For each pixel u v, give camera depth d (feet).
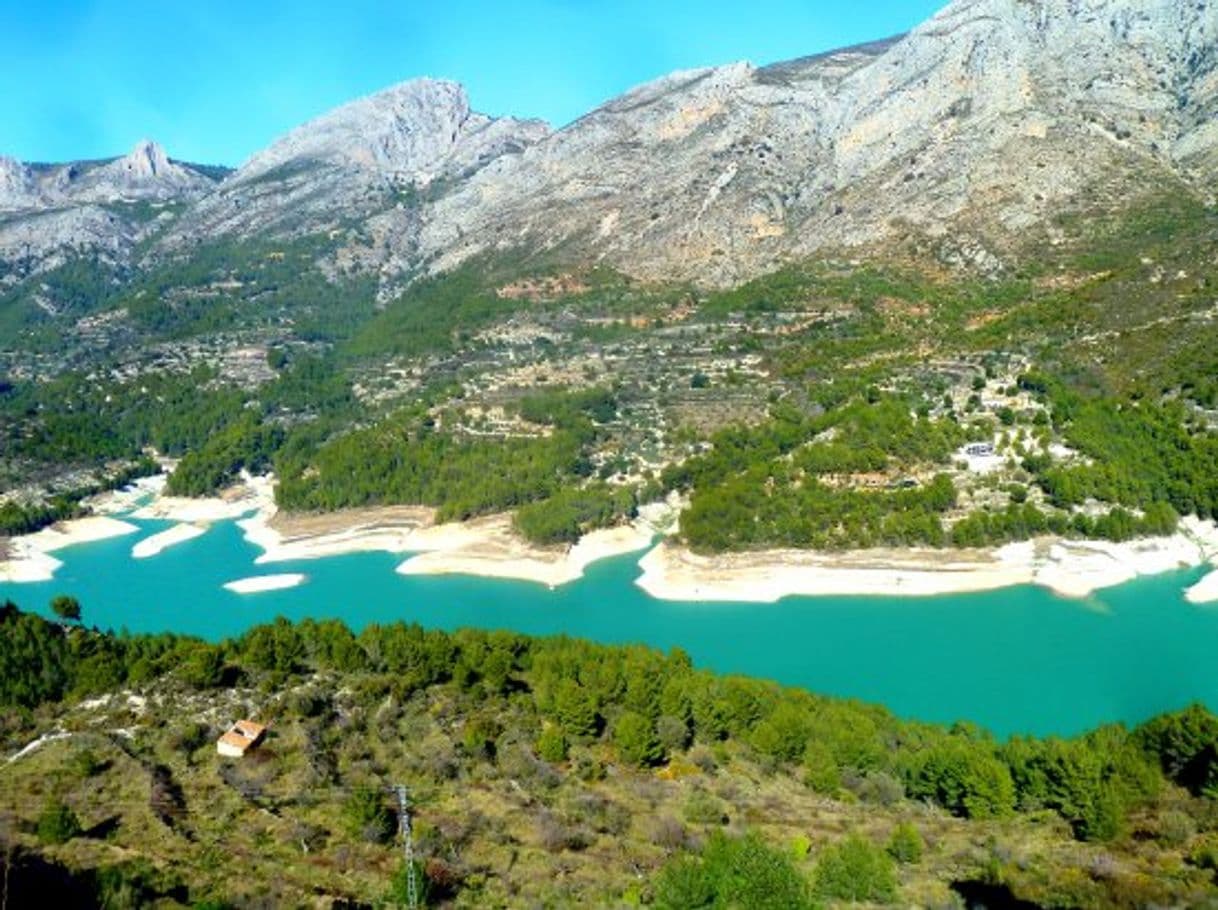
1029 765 282.56
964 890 225.15
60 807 252.42
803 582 586.45
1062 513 595.06
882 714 343.26
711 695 336.90
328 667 375.45
